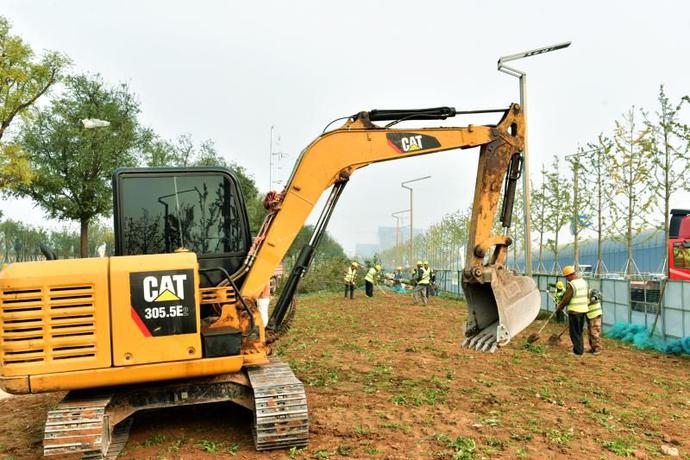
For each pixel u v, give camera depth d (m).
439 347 13.42
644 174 18.64
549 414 7.82
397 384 9.52
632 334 15.49
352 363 11.41
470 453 6.11
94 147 30.31
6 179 25.64
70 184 29.98
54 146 29.91
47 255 6.75
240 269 6.98
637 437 6.95
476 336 8.05
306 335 15.61
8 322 5.81
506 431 7.00
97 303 6.00
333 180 7.57
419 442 6.51
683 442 6.76
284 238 7.23
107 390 6.39
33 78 26.25
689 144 17.25
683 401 8.73
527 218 15.07
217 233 7.07
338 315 21.12
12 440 7.36
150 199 6.94
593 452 6.33
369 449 6.27
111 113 31.14
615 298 17.22
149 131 33.31
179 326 6.18
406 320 19.55
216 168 7.11
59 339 5.89
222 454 6.29
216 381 6.57
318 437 6.72
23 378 5.78
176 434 7.08
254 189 41.56
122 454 6.41
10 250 52.78
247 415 7.85
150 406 6.48
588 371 10.93
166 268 6.18
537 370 10.88
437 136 8.02
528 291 8.06
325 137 7.58
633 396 9.02
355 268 31.09
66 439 5.74
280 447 6.35
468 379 9.95
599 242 21.70
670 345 13.50
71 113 30.91
